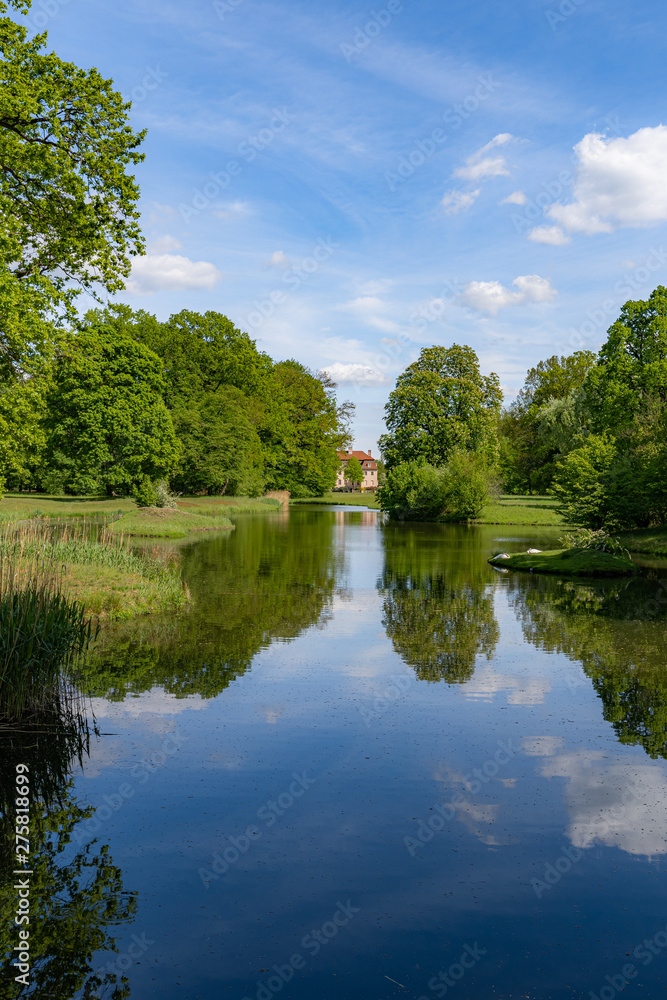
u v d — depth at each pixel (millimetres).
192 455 55062
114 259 15180
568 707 8945
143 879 5117
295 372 80875
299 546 30359
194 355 58406
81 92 13711
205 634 12680
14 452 16078
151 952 4316
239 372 63344
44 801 6309
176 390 55688
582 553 23375
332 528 42188
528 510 53000
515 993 3967
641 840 5695
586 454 32250
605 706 9008
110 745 7590
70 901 4836
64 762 7148
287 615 14625
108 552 18297
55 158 13289
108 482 42312
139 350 42844
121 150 14344
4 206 13305
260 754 7379
